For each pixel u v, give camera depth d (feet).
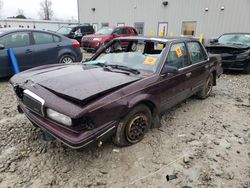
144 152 9.65
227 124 12.64
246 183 8.09
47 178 8.04
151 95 9.86
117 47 13.29
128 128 9.44
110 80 9.18
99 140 8.06
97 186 7.77
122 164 8.86
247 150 10.11
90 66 11.61
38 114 8.58
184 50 12.76
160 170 8.61
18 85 9.71
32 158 9.05
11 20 100.83
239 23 45.29
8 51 18.74
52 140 9.62
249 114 14.17
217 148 10.18
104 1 71.10
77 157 9.18
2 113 13.16
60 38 22.66
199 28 51.16
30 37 20.31
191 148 10.11
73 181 7.93
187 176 8.34
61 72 10.34
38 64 20.88
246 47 24.82
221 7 46.91
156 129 11.68
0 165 8.59
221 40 29.37
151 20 59.57
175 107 14.97
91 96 7.75
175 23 55.11
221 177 8.35
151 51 12.41
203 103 15.90
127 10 64.80
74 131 7.48
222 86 20.88
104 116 8.01
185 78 12.48
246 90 19.70
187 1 51.72
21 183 7.79
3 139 10.29
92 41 39.52
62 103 7.67
